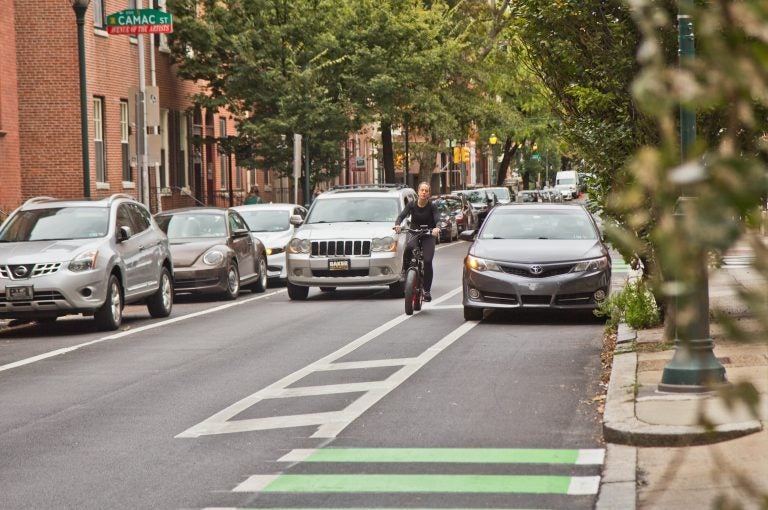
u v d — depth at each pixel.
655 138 14.72
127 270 21.06
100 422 11.31
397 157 66.19
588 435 10.06
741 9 2.12
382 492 8.18
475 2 59.22
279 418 11.26
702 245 2.10
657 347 14.27
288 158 46.59
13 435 10.78
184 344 17.86
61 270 19.48
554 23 15.38
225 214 28.31
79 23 27.83
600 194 15.71
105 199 21.77
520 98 62.59
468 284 19.98
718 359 12.73
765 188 2.07
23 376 14.80
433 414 11.27
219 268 26.55
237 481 8.64
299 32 46.88
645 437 9.35
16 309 19.38
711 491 7.76
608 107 15.56
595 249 19.97
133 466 9.28
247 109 47.62
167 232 27.72
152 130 45.47
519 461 9.10
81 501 8.13
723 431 9.20
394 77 50.19
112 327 20.30
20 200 34.62
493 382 13.23
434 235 22.34
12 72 34.28
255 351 16.72
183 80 48.97
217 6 47.31
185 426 10.98
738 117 2.20
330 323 20.48
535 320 20.30
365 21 50.16
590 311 21.84
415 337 17.89
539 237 20.75
